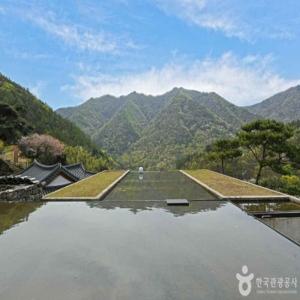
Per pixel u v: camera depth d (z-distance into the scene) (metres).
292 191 11.77
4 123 20.69
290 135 11.80
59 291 1.76
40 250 2.43
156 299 1.65
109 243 2.59
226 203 4.47
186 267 2.08
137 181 8.10
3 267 2.10
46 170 11.38
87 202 4.55
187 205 4.29
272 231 2.96
